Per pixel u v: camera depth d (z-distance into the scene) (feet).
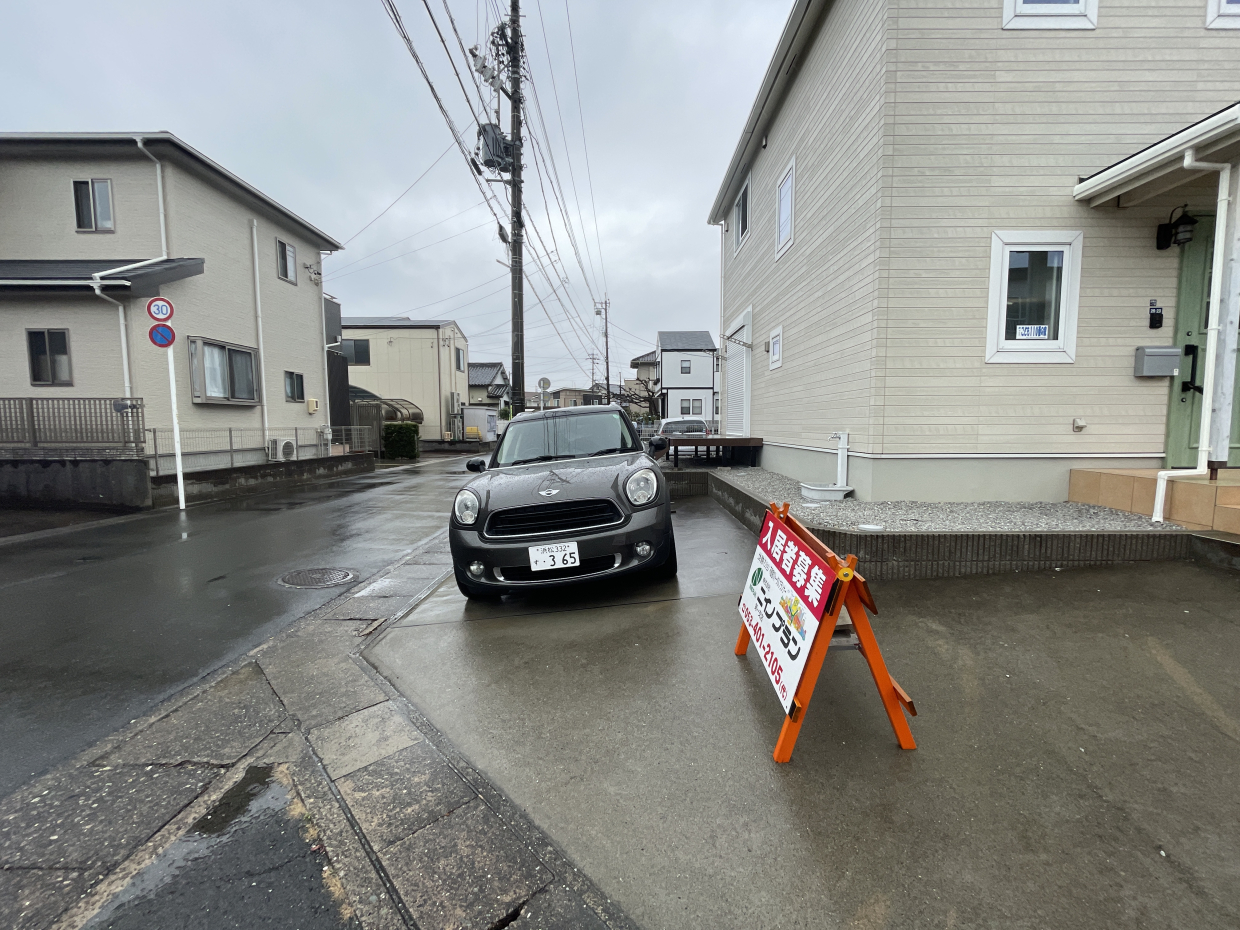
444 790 6.55
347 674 9.74
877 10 17.21
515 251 40.96
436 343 87.76
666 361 116.37
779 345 28.30
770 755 6.93
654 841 5.61
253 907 5.04
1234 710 7.44
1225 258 13.69
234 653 10.88
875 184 17.33
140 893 5.24
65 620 12.69
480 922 4.83
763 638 8.37
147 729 8.14
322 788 6.74
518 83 39.75
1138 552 12.78
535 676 9.31
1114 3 16.42
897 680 8.59
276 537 21.95
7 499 28.78
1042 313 17.13
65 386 31.86
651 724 7.72
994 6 16.55
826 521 14.92
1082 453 17.15
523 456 15.64
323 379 51.29
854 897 4.86
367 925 4.85
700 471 29.35
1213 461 13.67
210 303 37.70
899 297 17.15
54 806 6.49
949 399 17.29
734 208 39.70
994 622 10.38
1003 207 16.87
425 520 25.80
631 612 12.01
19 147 33.06
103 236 34.47
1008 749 6.86
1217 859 5.10
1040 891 4.84
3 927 4.88
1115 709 7.60
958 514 15.72
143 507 28.37
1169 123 16.61
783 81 25.99
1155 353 16.52
